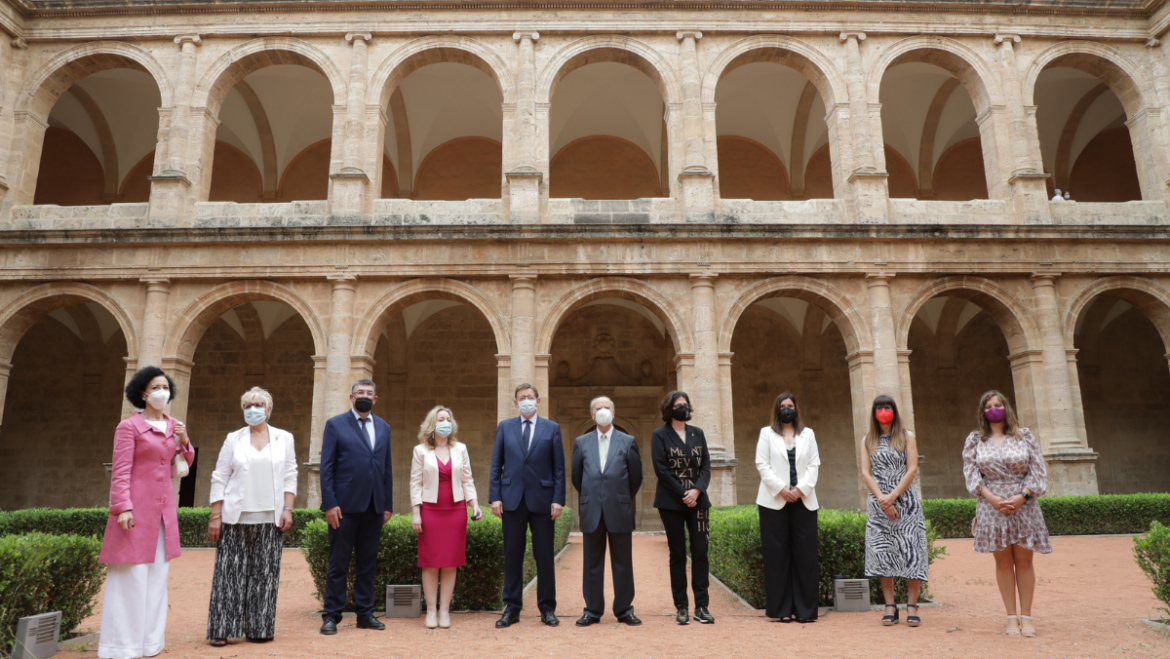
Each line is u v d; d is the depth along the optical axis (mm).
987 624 8227
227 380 28141
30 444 27641
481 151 29516
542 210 21047
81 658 7238
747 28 22156
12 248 20219
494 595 9586
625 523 8586
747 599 10023
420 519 8398
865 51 22359
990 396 8008
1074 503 18422
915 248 20703
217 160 29062
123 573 6918
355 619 8984
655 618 8836
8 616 7086
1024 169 21641
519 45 21906
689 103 21578
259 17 21969
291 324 28656
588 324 29141
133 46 22031
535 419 9062
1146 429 29125
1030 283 20984
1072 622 8297
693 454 8758
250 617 7621
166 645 7598
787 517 8633
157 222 20672
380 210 21078
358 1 21781
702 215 20812
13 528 16641
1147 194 22406
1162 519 18359
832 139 22156
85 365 28172
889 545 8141
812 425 28484
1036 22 22688
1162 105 22375
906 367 20312
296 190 29047
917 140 28797
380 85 21719
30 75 21891
